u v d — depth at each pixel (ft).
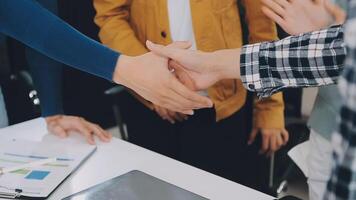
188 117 5.53
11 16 3.34
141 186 2.99
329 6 3.69
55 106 4.69
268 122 5.70
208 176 3.21
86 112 8.93
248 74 3.13
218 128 5.59
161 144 5.82
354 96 1.13
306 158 4.30
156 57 3.47
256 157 5.93
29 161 3.43
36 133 3.99
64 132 3.89
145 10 5.12
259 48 3.11
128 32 5.18
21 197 2.97
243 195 2.97
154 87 3.46
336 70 2.81
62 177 3.20
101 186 2.99
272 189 4.75
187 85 3.49
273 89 3.11
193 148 5.72
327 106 3.78
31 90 5.81
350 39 1.14
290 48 2.96
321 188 3.84
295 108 6.45
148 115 5.71
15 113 5.77
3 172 3.25
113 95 5.59
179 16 5.00
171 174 3.25
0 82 6.05
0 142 3.76
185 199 2.83
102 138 3.83
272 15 4.22
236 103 5.48
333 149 1.22
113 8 5.25
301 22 4.00
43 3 4.58
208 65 3.35
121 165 3.42
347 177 1.16
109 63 3.35
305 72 2.92
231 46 5.16
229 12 5.07
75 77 8.55
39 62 4.60
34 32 3.32
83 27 7.59
